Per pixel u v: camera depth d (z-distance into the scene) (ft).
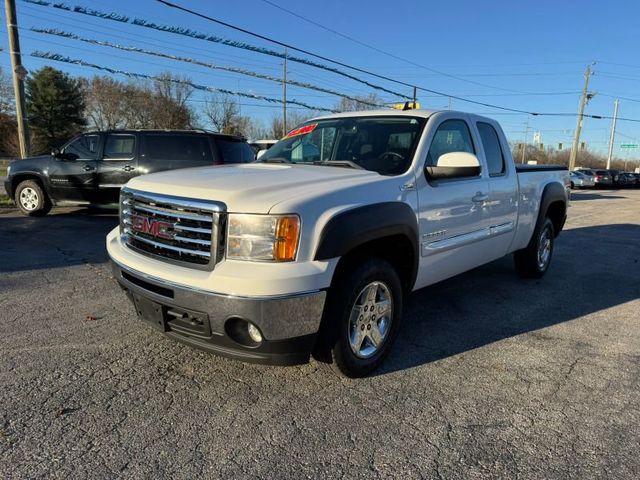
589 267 23.61
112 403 9.83
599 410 10.08
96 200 32.76
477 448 8.72
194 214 9.58
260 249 9.08
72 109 208.54
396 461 8.30
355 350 10.86
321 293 9.48
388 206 10.93
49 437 8.64
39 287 17.43
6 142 211.82
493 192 15.43
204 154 32.42
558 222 22.15
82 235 27.43
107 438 8.68
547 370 11.91
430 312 16.15
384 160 12.78
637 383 11.31
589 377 11.57
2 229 28.89
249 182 10.14
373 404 10.11
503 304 17.17
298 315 9.26
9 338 12.88
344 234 9.70
